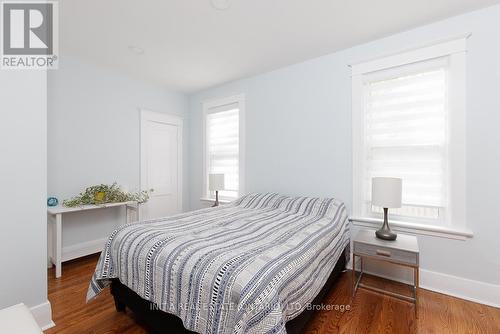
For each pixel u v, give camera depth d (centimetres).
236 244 148
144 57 284
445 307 186
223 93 376
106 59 290
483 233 192
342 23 214
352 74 254
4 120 147
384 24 216
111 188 311
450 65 204
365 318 173
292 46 255
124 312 180
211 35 235
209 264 122
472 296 195
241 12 199
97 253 308
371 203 227
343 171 262
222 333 107
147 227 182
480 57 193
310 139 286
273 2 187
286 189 306
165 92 392
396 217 235
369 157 248
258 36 237
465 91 198
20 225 154
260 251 136
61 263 265
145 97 364
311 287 141
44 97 163
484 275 192
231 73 330
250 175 342
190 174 430
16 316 102
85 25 217
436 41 208
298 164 295
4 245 148
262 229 185
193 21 212
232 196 371
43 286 164
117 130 333
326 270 173
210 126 400
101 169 316
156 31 228
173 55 278
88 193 288
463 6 190
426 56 214
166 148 396
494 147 188
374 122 245
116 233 177
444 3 187
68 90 284
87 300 169
